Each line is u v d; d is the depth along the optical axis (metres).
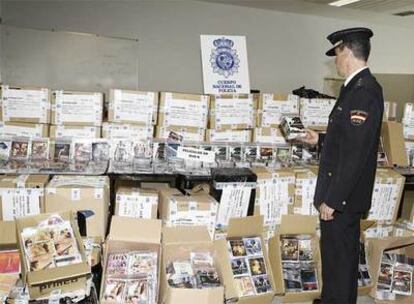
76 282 1.73
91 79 5.07
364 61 1.93
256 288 2.11
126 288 1.84
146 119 2.54
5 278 1.87
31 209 2.05
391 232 2.62
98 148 2.51
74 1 4.88
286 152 2.74
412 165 2.89
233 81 2.93
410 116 2.90
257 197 2.37
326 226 2.00
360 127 1.81
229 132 2.65
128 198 2.23
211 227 2.23
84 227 2.09
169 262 1.94
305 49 5.79
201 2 5.29
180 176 2.40
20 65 4.82
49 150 2.46
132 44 5.14
